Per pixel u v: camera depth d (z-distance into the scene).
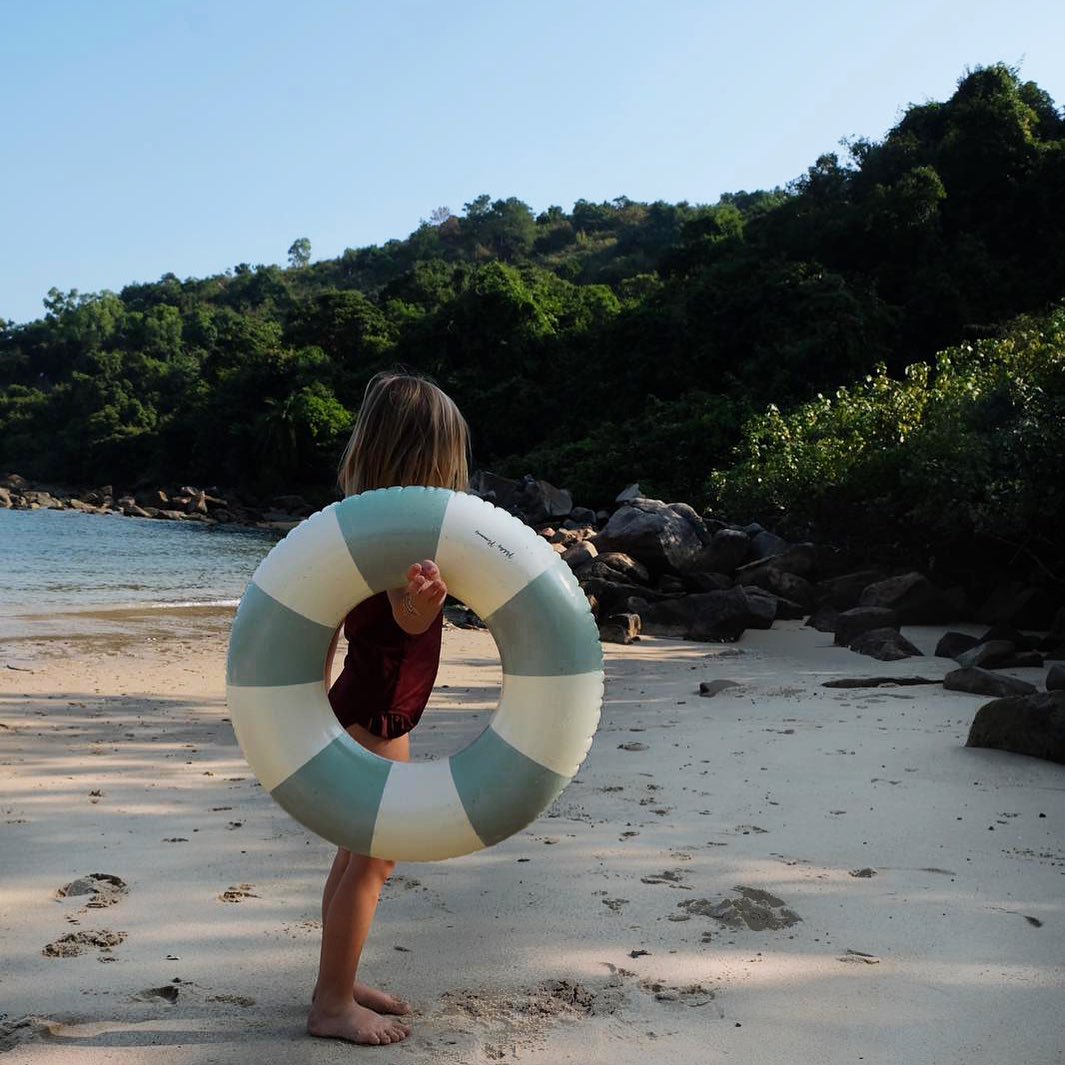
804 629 12.96
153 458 66.81
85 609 15.27
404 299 70.94
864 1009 2.42
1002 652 8.84
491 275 55.78
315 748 2.25
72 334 118.81
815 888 3.23
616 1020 2.38
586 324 55.59
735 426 33.00
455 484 2.55
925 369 19.12
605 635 12.21
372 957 2.73
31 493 59.88
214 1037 2.29
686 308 43.81
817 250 44.41
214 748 5.70
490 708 7.24
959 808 4.14
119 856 3.61
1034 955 2.73
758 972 2.62
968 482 13.17
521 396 49.84
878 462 16.42
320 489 55.75
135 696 7.87
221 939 2.86
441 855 2.25
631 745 5.50
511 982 2.58
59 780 4.81
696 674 9.16
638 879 3.32
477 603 2.31
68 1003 2.45
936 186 42.56
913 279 41.44
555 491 31.73
